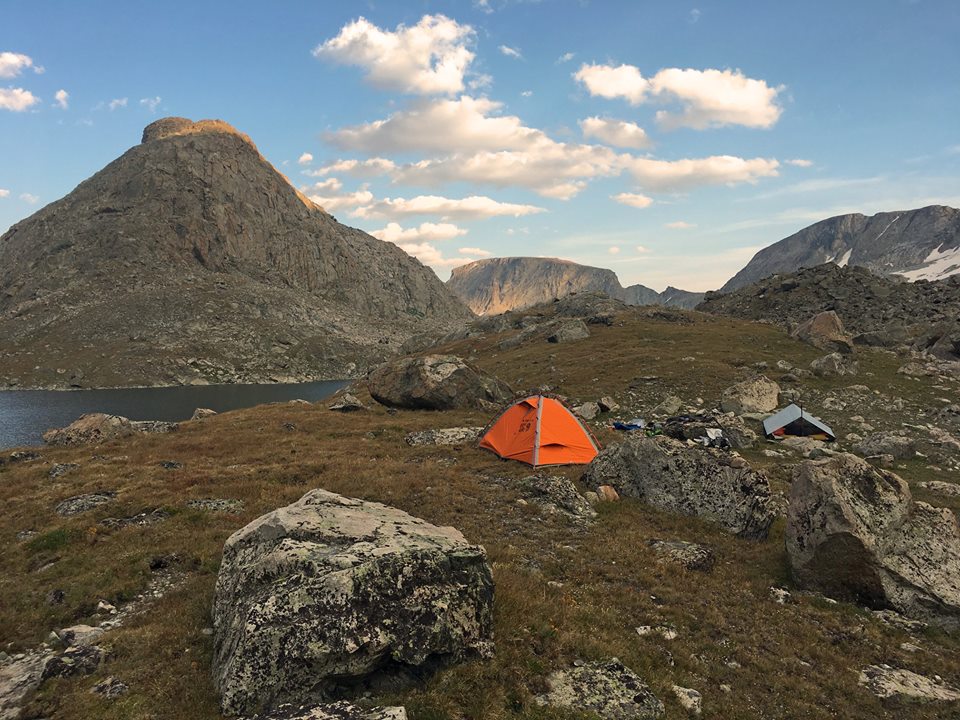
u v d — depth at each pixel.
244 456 26.73
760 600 12.80
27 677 8.70
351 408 41.97
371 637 7.80
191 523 16.80
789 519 14.37
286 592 8.33
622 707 8.05
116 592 12.36
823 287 126.06
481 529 16.17
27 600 12.13
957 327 61.62
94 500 19.31
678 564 14.26
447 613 8.56
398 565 8.62
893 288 119.75
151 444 31.27
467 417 36.25
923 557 12.69
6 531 16.97
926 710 9.12
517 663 8.70
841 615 12.26
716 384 47.81
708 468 18.38
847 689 9.47
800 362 55.09
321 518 10.77
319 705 6.99
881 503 13.33
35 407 148.38
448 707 7.57
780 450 30.67
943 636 11.55
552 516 17.64
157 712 7.61
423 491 19.78
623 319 95.38
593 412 42.00
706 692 9.02
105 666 8.88
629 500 19.45
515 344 91.94
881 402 40.47
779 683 9.48
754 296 135.50
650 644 10.24
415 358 43.62
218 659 8.47
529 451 24.20
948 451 30.31
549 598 11.39
